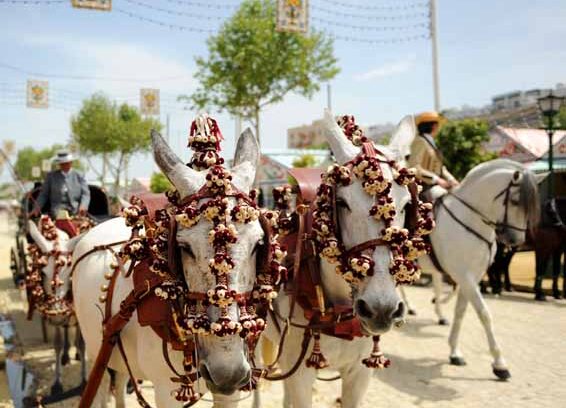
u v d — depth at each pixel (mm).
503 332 7414
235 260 2352
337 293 3211
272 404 5035
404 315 2783
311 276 3246
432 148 6918
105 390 3998
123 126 29750
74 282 4203
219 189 2457
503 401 4969
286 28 9602
